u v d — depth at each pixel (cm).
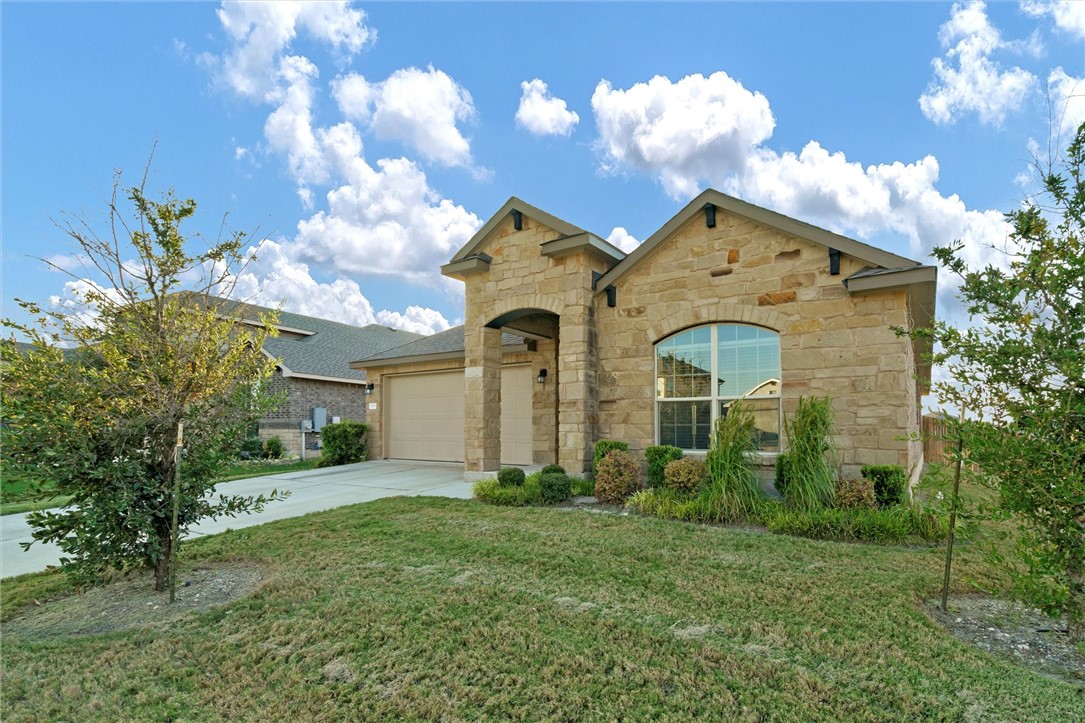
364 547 644
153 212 508
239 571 580
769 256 927
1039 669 357
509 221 1170
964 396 412
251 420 568
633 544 638
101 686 354
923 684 328
